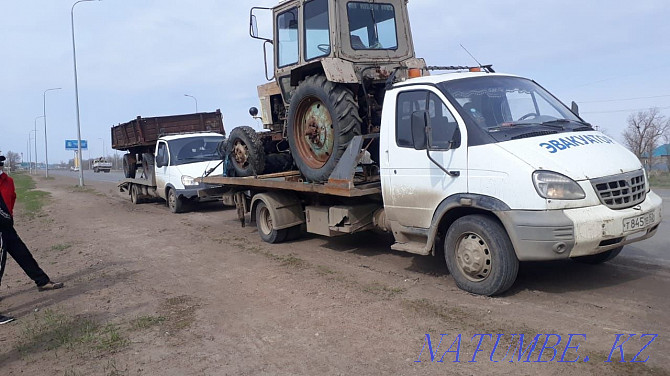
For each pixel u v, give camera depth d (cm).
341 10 773
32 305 634
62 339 501
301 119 826
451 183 564
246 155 977
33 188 3334
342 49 770
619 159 531
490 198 528
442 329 468
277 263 766
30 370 440
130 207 1708
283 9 881
